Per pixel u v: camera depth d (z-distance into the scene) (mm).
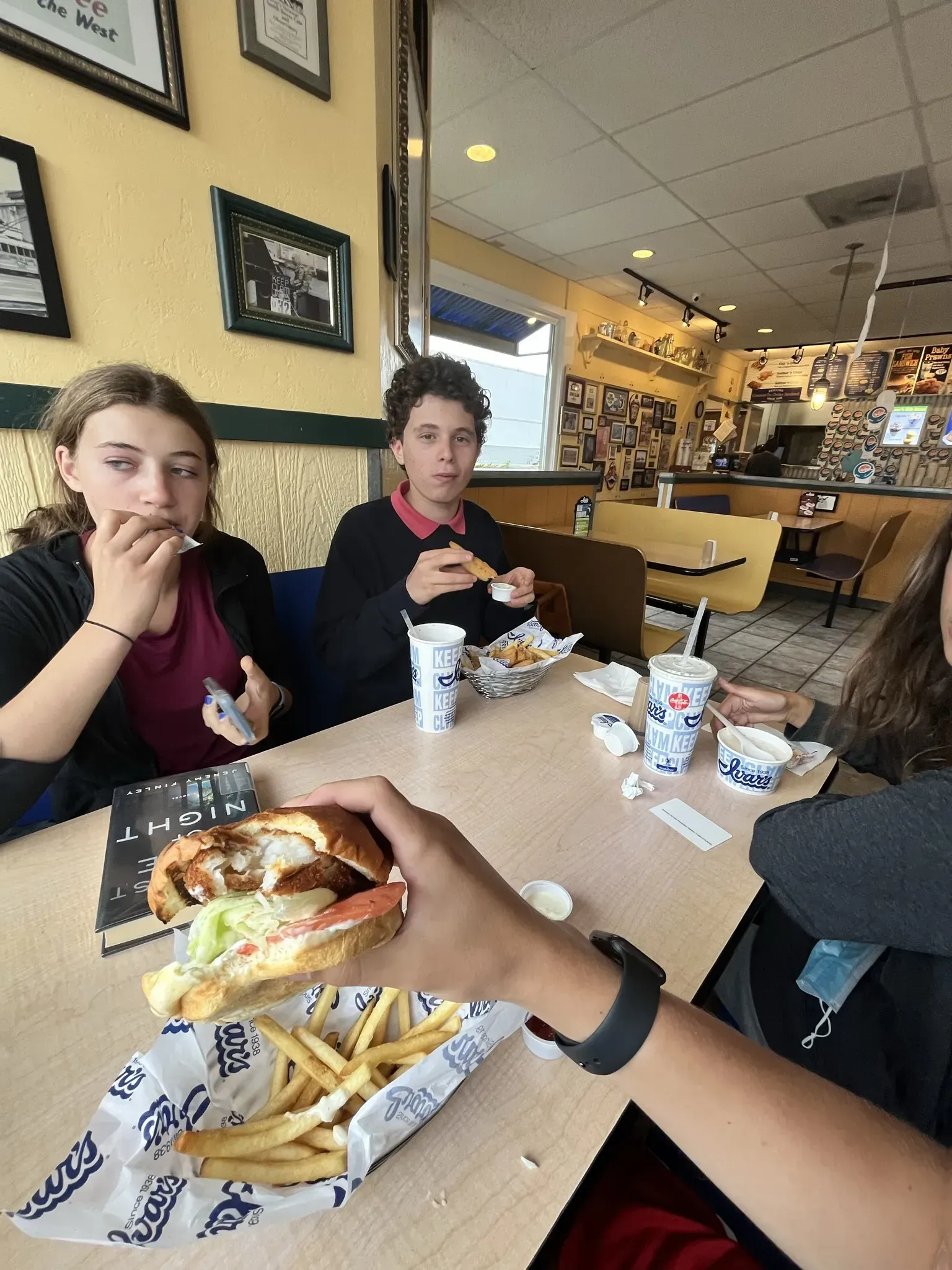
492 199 3510
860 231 3762
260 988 376
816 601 5422
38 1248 344
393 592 1201
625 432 6312
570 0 2023
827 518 5156
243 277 1368
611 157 3012
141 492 903
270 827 428
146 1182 326
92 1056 451
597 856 711
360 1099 428
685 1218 515
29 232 1063
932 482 6367
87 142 1109
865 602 5160
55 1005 491
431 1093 386
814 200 3369
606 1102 448
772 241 3990
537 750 954
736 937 609
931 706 822
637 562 2254
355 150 1536
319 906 402
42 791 734
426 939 381
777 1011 722
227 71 1264
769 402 7914
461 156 3029
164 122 1190
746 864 710
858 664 944
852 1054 610
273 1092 430
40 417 1138
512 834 743
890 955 596
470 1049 400
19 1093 423
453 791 832
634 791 829
